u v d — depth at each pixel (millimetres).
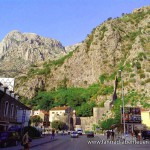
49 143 37656
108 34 188000
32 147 29016
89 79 180625
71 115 142500
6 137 28594
